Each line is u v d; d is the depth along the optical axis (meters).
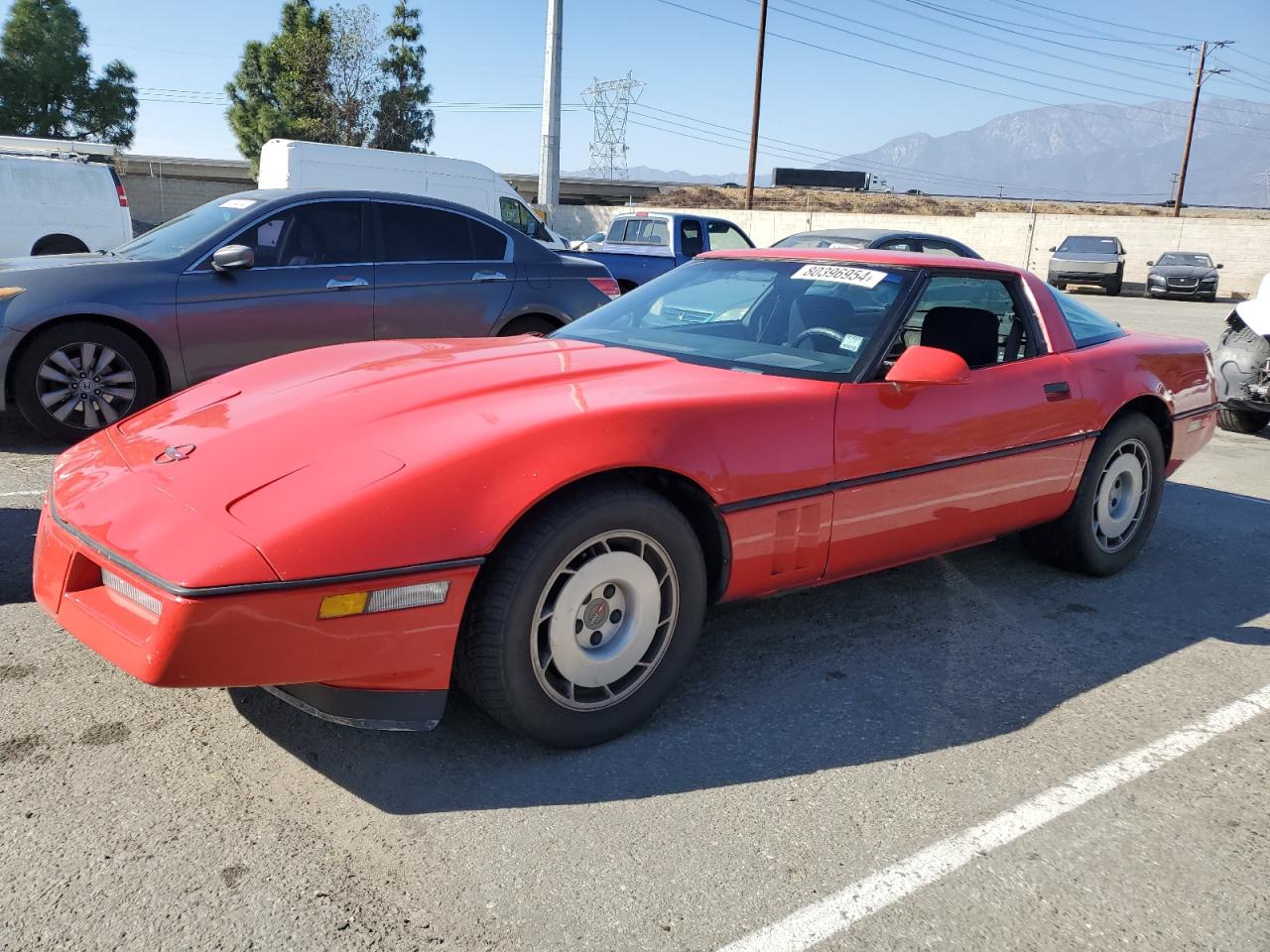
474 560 2.18
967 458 3.24
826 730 2.70
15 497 4.50
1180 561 4.37
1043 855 2.17
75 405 5.47
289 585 2.03
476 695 2.37
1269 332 7.16
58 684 2.73
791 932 1.88
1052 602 3.77
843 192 64.38
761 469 2.69
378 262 6.17
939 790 2.41
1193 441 4.36
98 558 2.16
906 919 1.94
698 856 2.11
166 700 2.67
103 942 1.76
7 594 3.35
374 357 3.18
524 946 1.81
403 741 2.53
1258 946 1.90
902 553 3.21
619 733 2.59
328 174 12.53
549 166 19.05
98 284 5.37
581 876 2.02
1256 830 2.30
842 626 3.45
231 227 5.75
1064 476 3.68
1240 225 29.94
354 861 2.03
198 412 2.78
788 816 2.27
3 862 1.97
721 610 3.54
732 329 3.40
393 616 2.13
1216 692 3.04
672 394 2.68
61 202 13.91
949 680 3.05
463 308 6.45
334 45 33.16
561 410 2.48
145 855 2.02
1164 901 2.02
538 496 2.25
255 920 1.84
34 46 38.69
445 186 13.46
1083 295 26.23
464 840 2.12
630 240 13.34
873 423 2.97
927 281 3.29
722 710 2.79
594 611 2.49
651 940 1.84
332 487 2.19
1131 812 2.35
